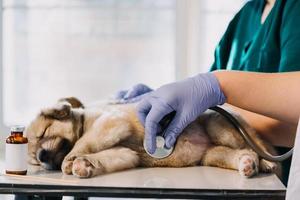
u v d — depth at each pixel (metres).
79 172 1.19
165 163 1.41
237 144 1.43
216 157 1.41
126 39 2.60
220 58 1.88
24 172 1.21
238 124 1.40
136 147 1.42
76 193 1.08
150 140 1.28
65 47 2.61
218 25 2.57
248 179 1.20
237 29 1.83
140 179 1.18
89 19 2.58
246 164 1.23
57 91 2.63
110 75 2.62
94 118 1.50
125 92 1.77
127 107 1.52
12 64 2.61
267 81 1.29
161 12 2.57
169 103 1.30
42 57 2.62
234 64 1.77
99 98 2.62
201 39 2.57
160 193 1.08
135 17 2.58
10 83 2.62
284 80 1.28
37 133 1.45
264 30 1.66
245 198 1.06
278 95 1.26
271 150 1.43
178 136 1.39
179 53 2.57
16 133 1.22
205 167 1.40
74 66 2.62
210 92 1.31
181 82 1.34
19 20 2.59
